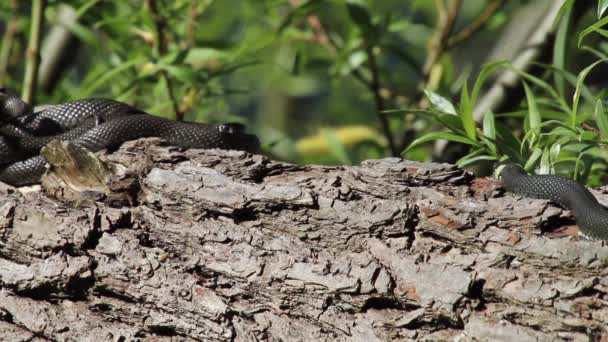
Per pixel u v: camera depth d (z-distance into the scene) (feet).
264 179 27.40
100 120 33.37
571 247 22.72
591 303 22.11
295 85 69.82
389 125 48.03
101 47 47.73
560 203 26.00
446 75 47.65
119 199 27.58
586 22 52.75
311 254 25.45
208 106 44.57
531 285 22.82
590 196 25.29
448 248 24.70
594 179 33.81
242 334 25.30
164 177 27.32
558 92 36.68
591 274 22.40
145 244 26.96
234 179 26.94
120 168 28.09
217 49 42.63
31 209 27.43
